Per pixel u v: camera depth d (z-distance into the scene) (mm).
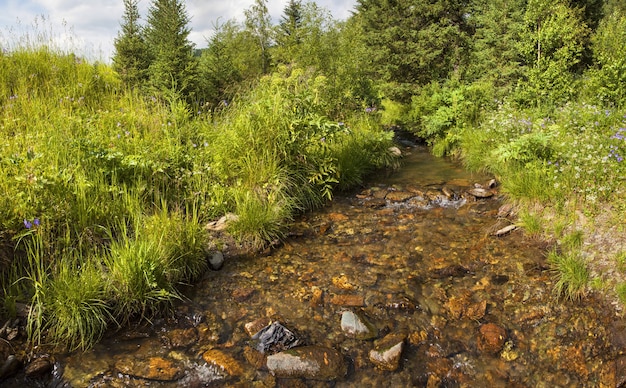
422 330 3521
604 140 5969
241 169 6125
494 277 4207
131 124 7059
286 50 13438
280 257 4742
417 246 4953
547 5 9328
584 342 3328
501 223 5383
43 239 3863
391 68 13453
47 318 3316
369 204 6465
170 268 4020
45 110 6816
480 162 8023
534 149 6582
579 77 10492
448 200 6516
